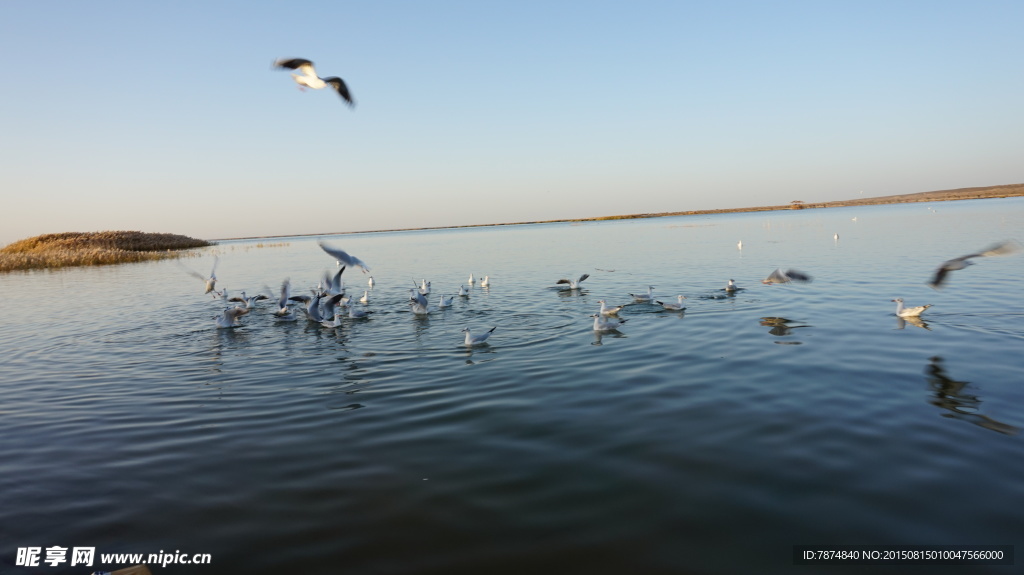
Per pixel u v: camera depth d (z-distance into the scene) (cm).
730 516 745
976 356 1400
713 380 1293
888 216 9975
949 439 942
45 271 5491
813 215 14375
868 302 2178
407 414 1149
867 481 820
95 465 958
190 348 1878
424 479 866
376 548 698
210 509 802
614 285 3030
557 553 679
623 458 914
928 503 760
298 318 2409
